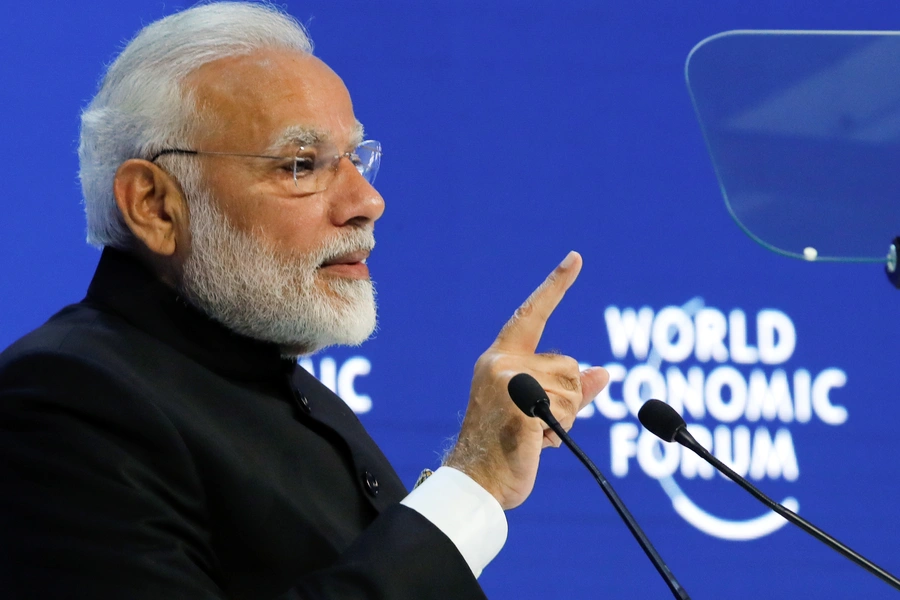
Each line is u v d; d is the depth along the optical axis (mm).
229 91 3693
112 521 3064
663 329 7047
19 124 6625
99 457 3148
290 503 3453
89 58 6734
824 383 7059
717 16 7312
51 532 3051
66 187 6645
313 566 3404
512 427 3393
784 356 7074
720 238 7141
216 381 3627
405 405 6793
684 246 7117
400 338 6844
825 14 7324
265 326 3672
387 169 6980
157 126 3693
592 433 6898
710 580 6832
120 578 2990
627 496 6859
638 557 6832
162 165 3693
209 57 3740
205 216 3662
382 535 3174
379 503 3797
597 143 7156
